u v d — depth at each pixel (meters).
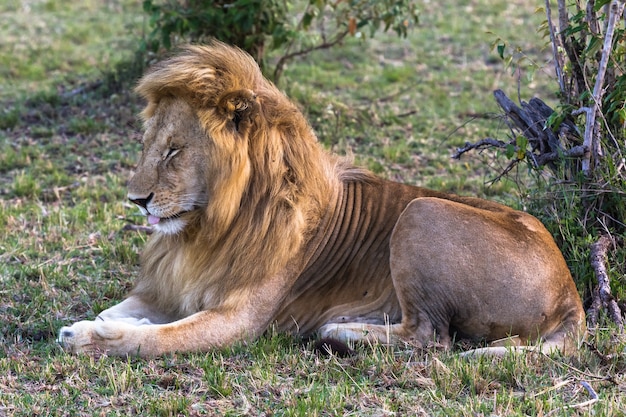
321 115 18.94
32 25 26.64
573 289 9.55
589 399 8.27
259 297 9.49
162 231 9.34
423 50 25.02
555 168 11.66
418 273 9.27
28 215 14.20
